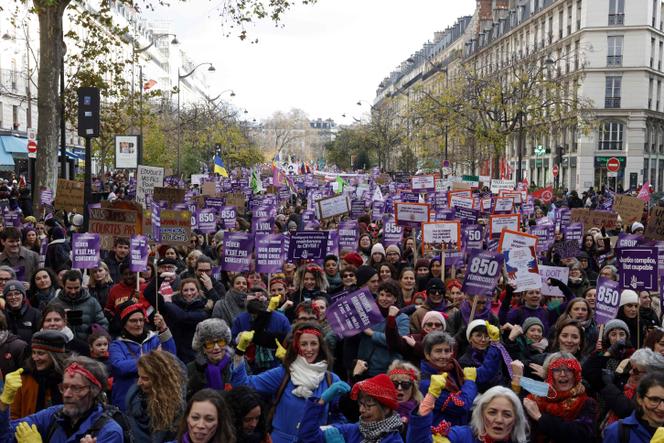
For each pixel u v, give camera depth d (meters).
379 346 7.28
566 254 13.41
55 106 23.16
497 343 6.37
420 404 5.16
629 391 6.11
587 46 61.56
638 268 8.96
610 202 27.56
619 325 7.45
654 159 66.19
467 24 104.06
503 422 5.02
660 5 64.19
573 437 5.62
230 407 5.02
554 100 46.03
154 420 5.59
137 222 12.23
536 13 70.94
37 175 23.09
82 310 8.46
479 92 45.34
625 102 62.84
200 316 8.38
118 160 22.67
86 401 5.02
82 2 27.64
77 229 17.41
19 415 6.16
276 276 10.38
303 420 5.28
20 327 8.16
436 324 7.21
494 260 8.70
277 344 6.95
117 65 28.78
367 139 93.00
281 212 25.00
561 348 7.33
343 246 15.66
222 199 22.02
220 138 71.00
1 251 12.90
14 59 51.19
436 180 32.09
